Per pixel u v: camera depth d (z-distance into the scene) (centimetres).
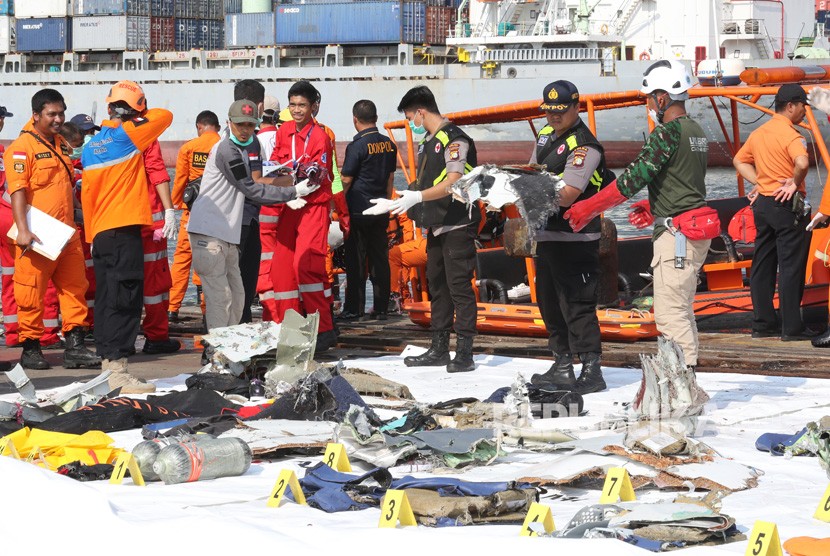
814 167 905
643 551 299
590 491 414
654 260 597
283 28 5456
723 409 582
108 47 5850
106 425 537
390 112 5072
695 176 586
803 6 5169
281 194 755
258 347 680
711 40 4759
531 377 698
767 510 375
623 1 4778
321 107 5225
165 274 876
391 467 459
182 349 902
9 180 776
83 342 821
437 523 358
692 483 409
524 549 305
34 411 562
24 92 5997
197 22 6047
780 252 859
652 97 592
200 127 1024
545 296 679
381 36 5200
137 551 327
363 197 1029
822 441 440
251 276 838
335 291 1159
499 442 474
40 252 768
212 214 754
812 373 701
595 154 623
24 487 374
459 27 4875
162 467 433
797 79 1029
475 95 4759
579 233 648
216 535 329
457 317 743
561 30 4666
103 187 671
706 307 950
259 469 464
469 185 601
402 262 1079
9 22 6206
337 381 565
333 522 362
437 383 688
